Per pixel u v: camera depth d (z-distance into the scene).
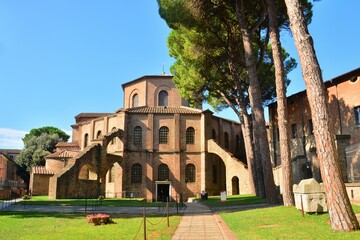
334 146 10.41
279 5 21.91
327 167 10.24
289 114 35.19
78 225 13.87
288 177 17.28
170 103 46.12
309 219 12.10
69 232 11.77
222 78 30.62
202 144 40.72
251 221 13.21
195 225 13.98
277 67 18.77
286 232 10.11
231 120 49.09
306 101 32.78
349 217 9.69
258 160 26.14
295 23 11.79
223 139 45.88
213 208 21.77
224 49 27.50
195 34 26.47
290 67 33.03
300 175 26.05
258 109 21.25
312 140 31.25
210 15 24.55
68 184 32.12
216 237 11.04
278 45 19.00
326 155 10.34
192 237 11.06
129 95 48.16
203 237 11.05
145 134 40.78
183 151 40.81
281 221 12.43
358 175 17.95
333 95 30.09
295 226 11.08
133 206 24.14
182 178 40.03
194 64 28.53
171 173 40.00
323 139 10.50
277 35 19.09
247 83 31.95
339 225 9.70
